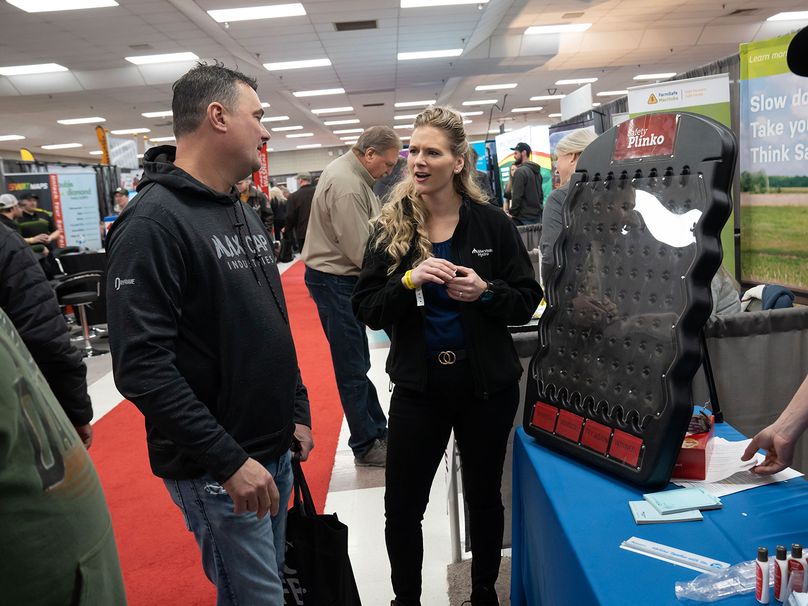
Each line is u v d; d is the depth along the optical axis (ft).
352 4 27.50
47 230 22.93
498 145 27.84
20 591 2.00
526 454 4.53
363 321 5.30
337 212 8.58
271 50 34.53
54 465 2.14
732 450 4.17
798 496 3.58
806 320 6.68
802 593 2.57
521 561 5.09
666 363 3.59
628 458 3.79
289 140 78.23
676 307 3.58
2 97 39.24
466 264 5.11
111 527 2.44
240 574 4.04
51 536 2.07
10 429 1.95
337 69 40.63
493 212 5.28
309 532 4.46
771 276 10.93
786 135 10.28
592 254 4.17
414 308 5.02
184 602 6.64
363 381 9.37
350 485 9.00
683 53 42.78
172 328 3.76
